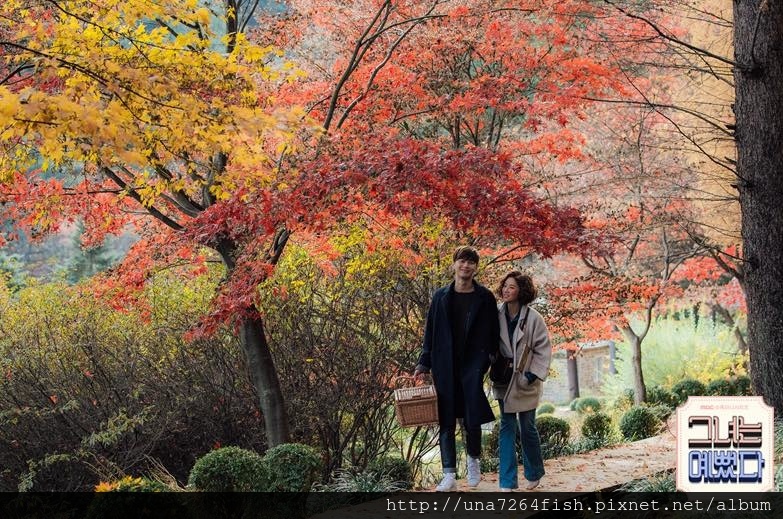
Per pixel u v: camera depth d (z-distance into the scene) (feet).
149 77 23.72
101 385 39.73
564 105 38.42
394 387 39.40
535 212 29.78
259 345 36.11
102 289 39.09
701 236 62.13
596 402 81.30
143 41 26.11
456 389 26.58
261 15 41.73
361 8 40.78
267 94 36.76
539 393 27.58
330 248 37.45
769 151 37.35
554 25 39.88
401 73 38.09
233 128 24.40
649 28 49.49
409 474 31.96
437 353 26.58
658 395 61.98
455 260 26.63
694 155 57.00
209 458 26.50
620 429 46.88
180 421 39.58
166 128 25.88
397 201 29.35
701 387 63.10
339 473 35.60
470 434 26.99
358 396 39.34
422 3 40.11
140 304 39.73
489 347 26.63
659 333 83.10
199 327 32.14
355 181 28.81
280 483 26.55
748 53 37.63
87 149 26.63
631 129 55.26
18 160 28.22
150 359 40.81
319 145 32.83
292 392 39.17
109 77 24.04
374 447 40.14
